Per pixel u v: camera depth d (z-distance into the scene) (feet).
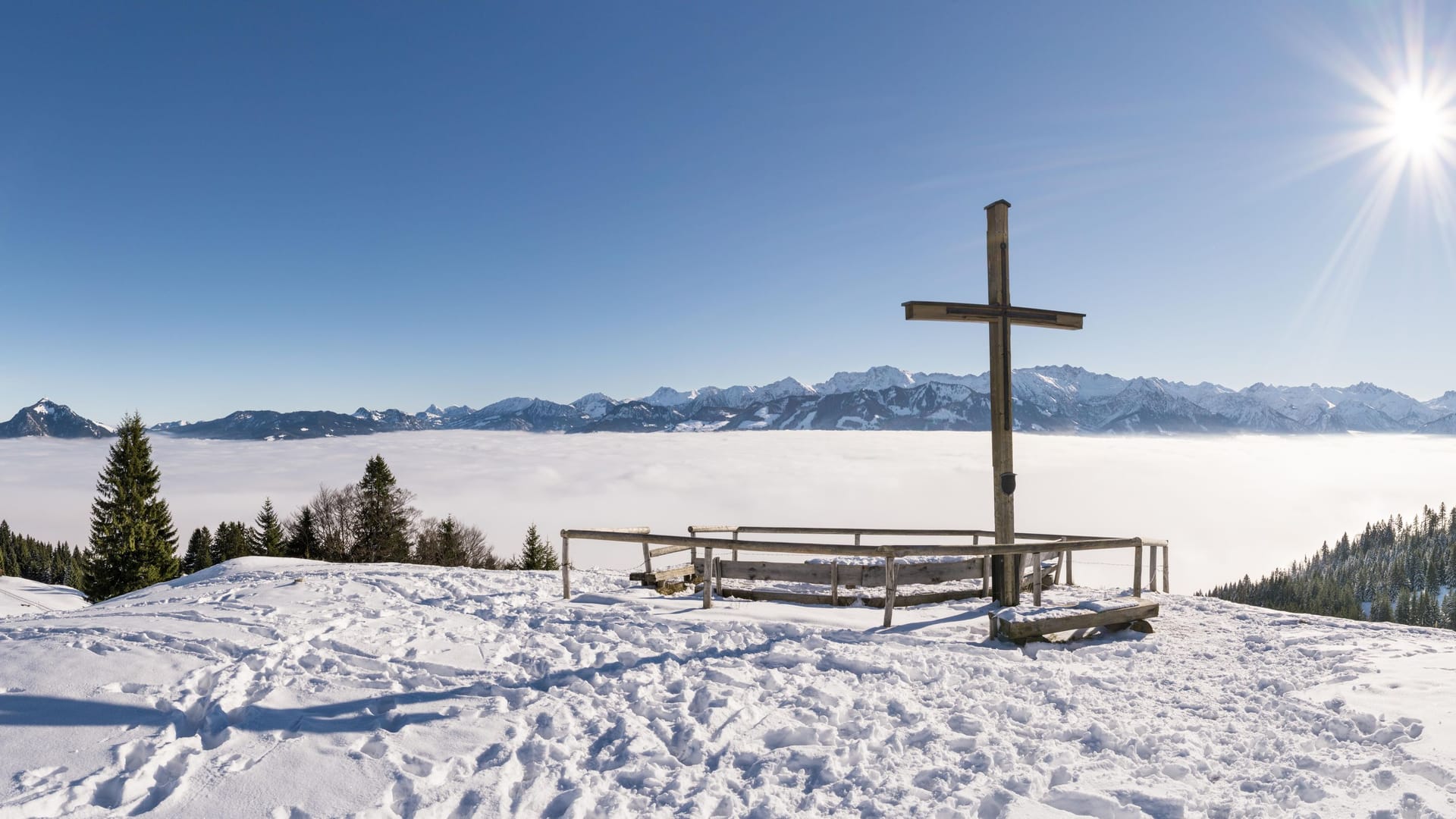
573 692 19.29
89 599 147.64
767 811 13.53
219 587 34.24
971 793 13.98
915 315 30.45
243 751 14.79
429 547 177.27
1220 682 20.61
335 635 23.17
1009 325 31.78
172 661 19.19
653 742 16.35
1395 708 17.43
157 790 13.32
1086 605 26.58
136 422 154.51
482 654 22.31
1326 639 25.44
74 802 12.57
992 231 32.07
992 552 28.02
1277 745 15.97
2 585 178.19
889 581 26.89
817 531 44.55
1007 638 24.34
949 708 18.52
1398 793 13.15
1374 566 453.99
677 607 29.71
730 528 44.70
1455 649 23.43
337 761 14.57
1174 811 13.00
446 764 14.82
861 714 18.21
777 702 18.97
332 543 163.94
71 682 17.24
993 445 31.65
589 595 32.86
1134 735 16.52
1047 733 16.85
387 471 165.37
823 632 25.46
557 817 13.34
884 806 13.62
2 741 14.39
